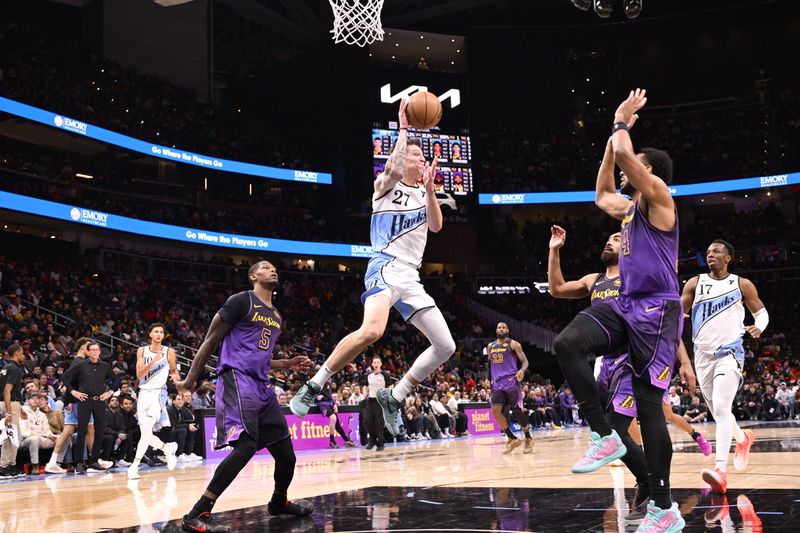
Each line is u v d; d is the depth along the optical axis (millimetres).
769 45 35031
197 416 12570
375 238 5141
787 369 25922
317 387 4707
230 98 34594
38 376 12266
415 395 17844
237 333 4910
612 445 3561
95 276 23734
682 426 7508
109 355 16156
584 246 33000
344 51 30984
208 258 29016
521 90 34875
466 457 10211
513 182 32969
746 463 6305
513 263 32188
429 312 4984
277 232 28766
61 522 4984
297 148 32188
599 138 35000
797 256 30500
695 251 32219
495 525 4098
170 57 31078
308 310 27562
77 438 10258
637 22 35469
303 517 4762
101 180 26531
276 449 4898
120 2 30391
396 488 6180
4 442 10102
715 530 3678
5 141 26750
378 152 30422
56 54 26078
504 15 35344
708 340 6062
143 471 10180
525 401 21312
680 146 34438
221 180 31297
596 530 3836
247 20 35062
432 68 34406
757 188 31875
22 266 21672
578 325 3711
